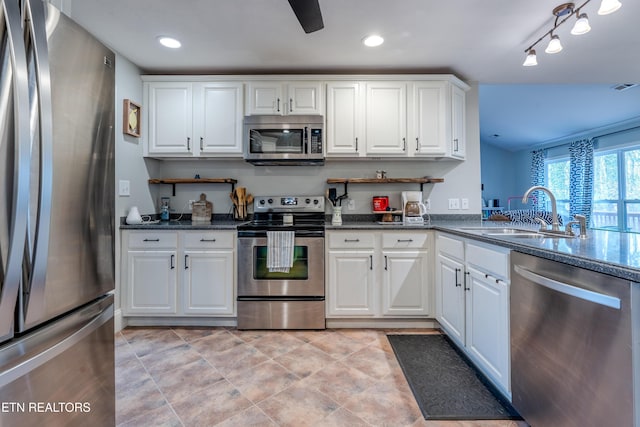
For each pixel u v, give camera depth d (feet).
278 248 8.07
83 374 3.43
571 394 3.65
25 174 2.48
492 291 5.36
